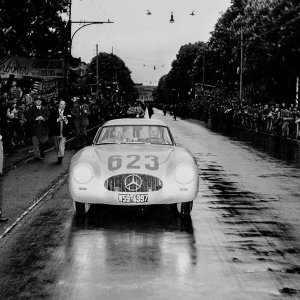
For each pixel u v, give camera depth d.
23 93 25.28
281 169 12.98
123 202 6.79
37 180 10.38
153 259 5.24
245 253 5.48
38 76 21.09
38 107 14.08
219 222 6.95
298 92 39.47
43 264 5.07
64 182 10.23
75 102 18.56
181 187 6.86
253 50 40.97
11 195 8.74
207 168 13.04
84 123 18.28
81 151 7.55
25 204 7.98
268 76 42.16
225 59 54.22
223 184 10.38
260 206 8.08
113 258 5.27
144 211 7.61
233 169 12.87
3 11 17.95
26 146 17.55
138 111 34.41
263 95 45.72
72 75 26.52
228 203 8.31
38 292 4.31
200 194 9.14
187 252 5.50
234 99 47.03
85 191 6.84
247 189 9.77
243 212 7.61
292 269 4.95
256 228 6.61
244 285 4.50
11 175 11.07
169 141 8.16
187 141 22.97
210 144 21.28
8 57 20.08
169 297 4.19
